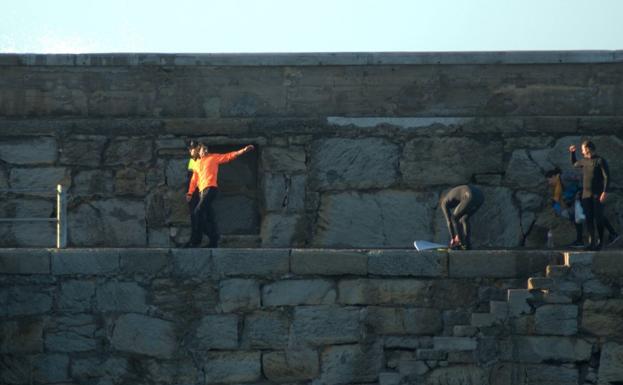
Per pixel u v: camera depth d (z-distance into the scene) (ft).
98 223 221.87
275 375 183.21
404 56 220.84
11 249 186.29
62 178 222.07
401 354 182.39
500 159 219.41
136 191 221.66
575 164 200.34
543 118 219.41
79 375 184.65
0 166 222.07
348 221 220.02
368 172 220.23
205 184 201.57
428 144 220.02
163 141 221.66
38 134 221.87
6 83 223.51
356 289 182.70
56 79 223.71
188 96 223.30
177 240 221.66
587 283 178.40
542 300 179.01
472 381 179.93
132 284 184.14
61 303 184.85
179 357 183.62
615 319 177.78
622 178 218.59
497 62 220.84
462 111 221.46
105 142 222.07
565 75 221.25
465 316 181.57
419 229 219.82
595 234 207.21
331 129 220.64
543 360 179.22
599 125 219.00
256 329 183.32
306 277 183.01
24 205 222.07
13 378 185.06
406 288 182.09
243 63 222.48
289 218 220.84
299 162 221.05
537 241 218.79
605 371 177.99
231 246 220.43
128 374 184.44
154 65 223.10
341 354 182.60
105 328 184.65
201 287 183.62
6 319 185.26
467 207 188.55
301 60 221.66
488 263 181.37
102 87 223.71
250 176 225.15
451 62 220.84
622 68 221.05
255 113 223.10
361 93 221.87
